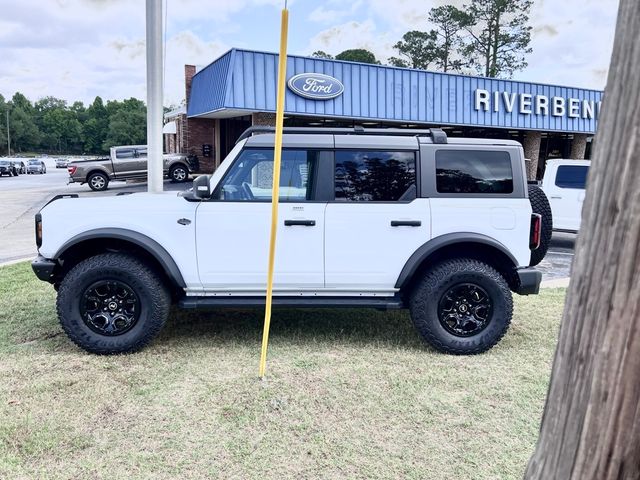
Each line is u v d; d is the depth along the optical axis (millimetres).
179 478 2373
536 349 4074
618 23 918
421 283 3883
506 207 3885
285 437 2719
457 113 17484
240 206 3795
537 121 18844
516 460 2557
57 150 104625
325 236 3814
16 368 3500
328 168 3852
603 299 945
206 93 17078
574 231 8945
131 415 2910
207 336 4227
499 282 3846
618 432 939
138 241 3703
